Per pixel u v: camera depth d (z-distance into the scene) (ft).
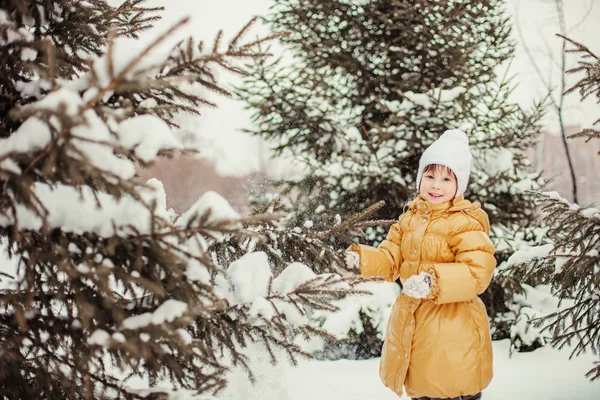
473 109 18.44
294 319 5.96
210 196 5.11
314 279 6.07
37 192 4.75
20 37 5.13
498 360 15.70
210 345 6.11
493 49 18.99
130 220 4.87
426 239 8.05
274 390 7.86
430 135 17.74
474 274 7.35
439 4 17.49
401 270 8.29
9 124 5.67
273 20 19.85
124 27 7.17
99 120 4.27
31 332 5.35
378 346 17.16
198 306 4.89
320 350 16.56
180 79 4.61
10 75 5.43
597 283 9.18
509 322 18.13
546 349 16.46
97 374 5.70
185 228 4.80
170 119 6.54
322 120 18.60
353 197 18.70
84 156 3.95
